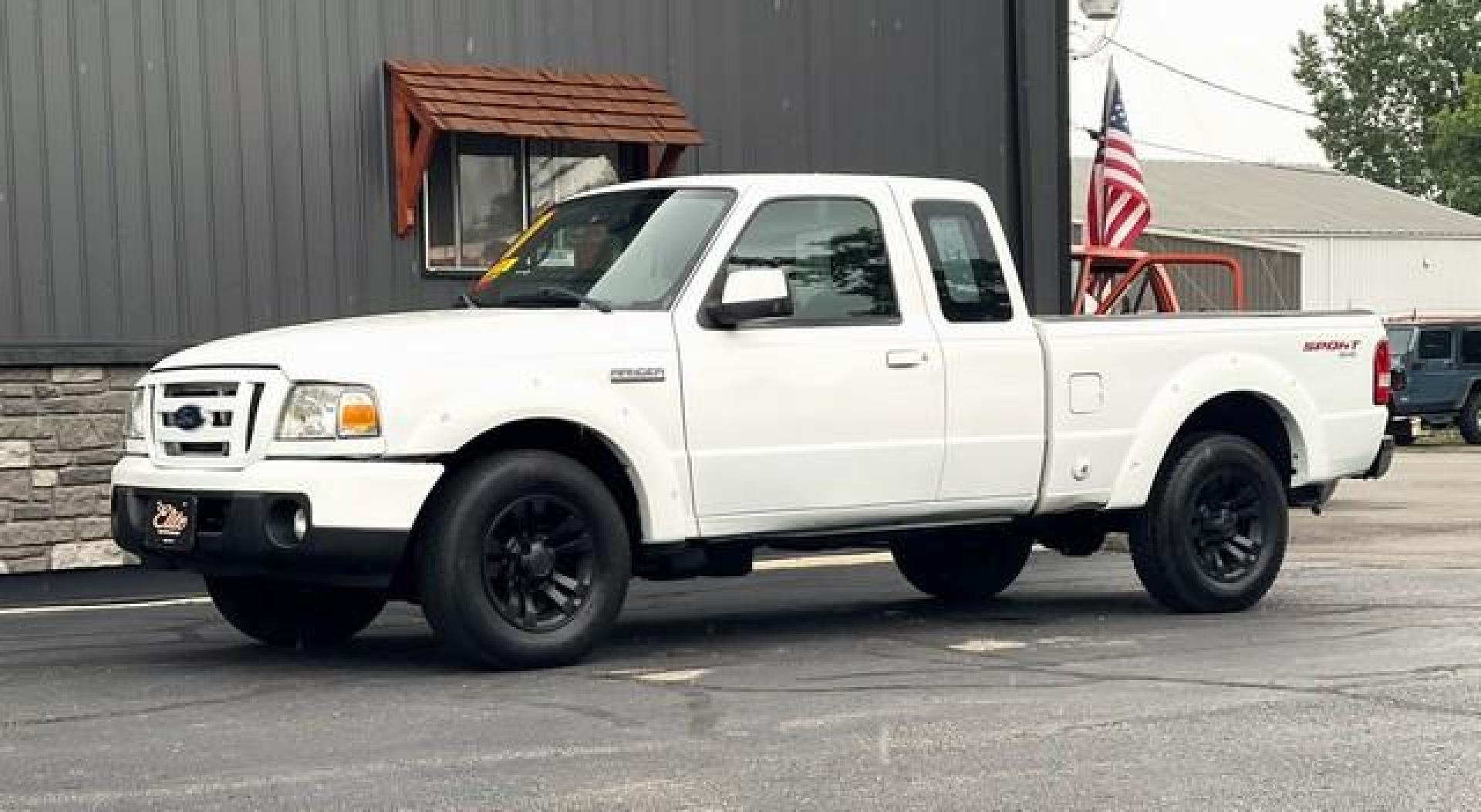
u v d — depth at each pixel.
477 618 9.23
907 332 10.45
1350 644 10.18
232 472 9.21
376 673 9.50
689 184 10.55
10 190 14.77
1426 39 106.75
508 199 17.22
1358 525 19.22
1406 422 36.84
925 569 12.66
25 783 7.01
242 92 15.77
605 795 6.72
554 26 17.16
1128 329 11.20
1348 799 6.60
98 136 15.15
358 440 9.02
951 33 19.14
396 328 9.57
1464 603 12.01
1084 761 7.21
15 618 12.30
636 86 17.30
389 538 9.00
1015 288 10.90
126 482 9.70
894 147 18.84
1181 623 11.25
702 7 17.86
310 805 6.61
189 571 9.55
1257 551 11.72
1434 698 8.46
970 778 6.94
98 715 8.41
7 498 14.70
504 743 7.63
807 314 10.25
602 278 10.20
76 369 14.98
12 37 14.78
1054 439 10.89
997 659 9.85
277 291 15.93
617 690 8.87
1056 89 19.53
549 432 9.80
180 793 6.82
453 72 16.47
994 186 19.41
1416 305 70.50
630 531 9.97
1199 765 7.12
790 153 18.31
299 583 10.49
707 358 9.84
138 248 15.31
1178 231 57.59
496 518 9.28
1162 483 11.46
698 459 9.81
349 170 16.27
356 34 16.28
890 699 8.58
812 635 10.96
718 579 14.30
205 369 9.50
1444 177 87.12
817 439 10.15
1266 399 11.77
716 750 7.48
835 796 6.68
